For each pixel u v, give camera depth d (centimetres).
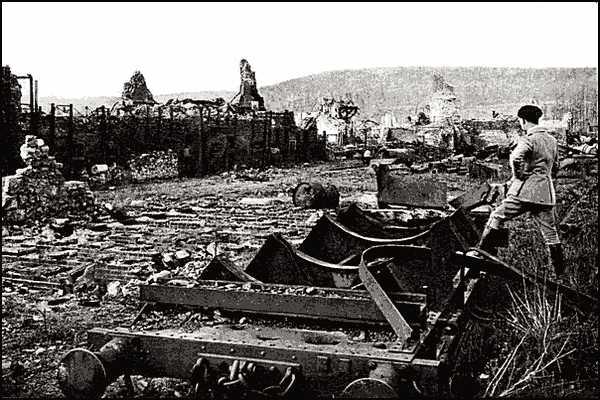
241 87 5406
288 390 438
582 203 1420
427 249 604
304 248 777
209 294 571
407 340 472
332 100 6300
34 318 777
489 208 1186
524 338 592
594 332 623
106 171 3006
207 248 1281
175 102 4612
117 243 1368
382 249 592
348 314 535
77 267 1050
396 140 5447
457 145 5231
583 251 927
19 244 1338
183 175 3575
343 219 884
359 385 415
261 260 705
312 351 461
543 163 823
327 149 5153
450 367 512
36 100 2758
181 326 540
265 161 4312
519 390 525
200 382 458
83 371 458
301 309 547
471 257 687
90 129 3061
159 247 1319
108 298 879
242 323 549
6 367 598
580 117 6569
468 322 653
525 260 911
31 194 1639
